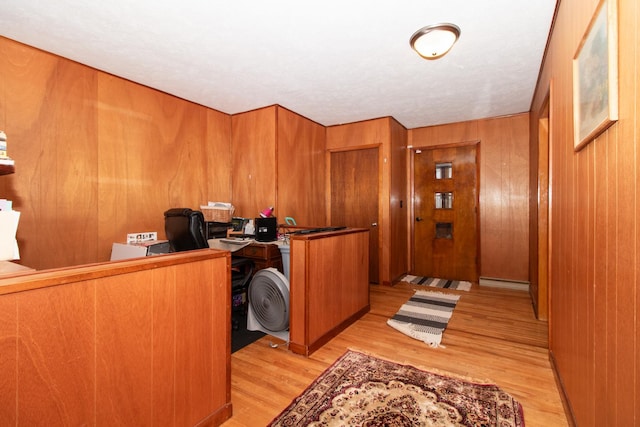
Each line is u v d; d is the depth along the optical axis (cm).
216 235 349
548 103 242
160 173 344
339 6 199
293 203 422
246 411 171
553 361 211
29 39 240
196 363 148
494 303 361
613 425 100
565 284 174
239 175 424
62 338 102
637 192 84
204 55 266
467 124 459
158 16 211
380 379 200
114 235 303
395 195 456
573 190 155
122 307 119
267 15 209
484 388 191
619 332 96
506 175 433
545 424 160
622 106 93
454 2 194
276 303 256
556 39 202
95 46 251
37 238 252
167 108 351
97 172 290
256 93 353
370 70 292
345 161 477
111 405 116
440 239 484
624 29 91
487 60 270
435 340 258
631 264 88
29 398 95
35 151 250
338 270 276
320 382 197
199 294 149
